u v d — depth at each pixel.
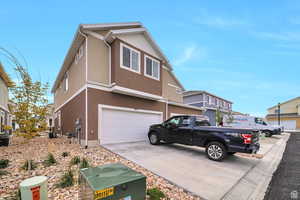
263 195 3.50
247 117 18.08
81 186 2.24
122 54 8.61
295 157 7.24
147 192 3.18
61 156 5.82
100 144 7.99
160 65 11.13
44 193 2.27
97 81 8.30
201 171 4.69
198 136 6.49
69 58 10.72
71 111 10.81
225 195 3.35
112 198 1.75
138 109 10.10
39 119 5.02
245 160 6.14
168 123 7.95
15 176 3.97
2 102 13.48
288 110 36.25
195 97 24.91
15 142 9.77
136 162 5.23
